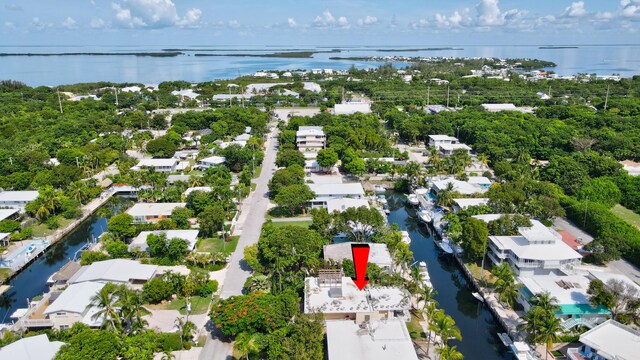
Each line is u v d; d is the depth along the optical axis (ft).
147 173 570.87
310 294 307.17
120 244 384.68
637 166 647.97
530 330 270.87
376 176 633.61
